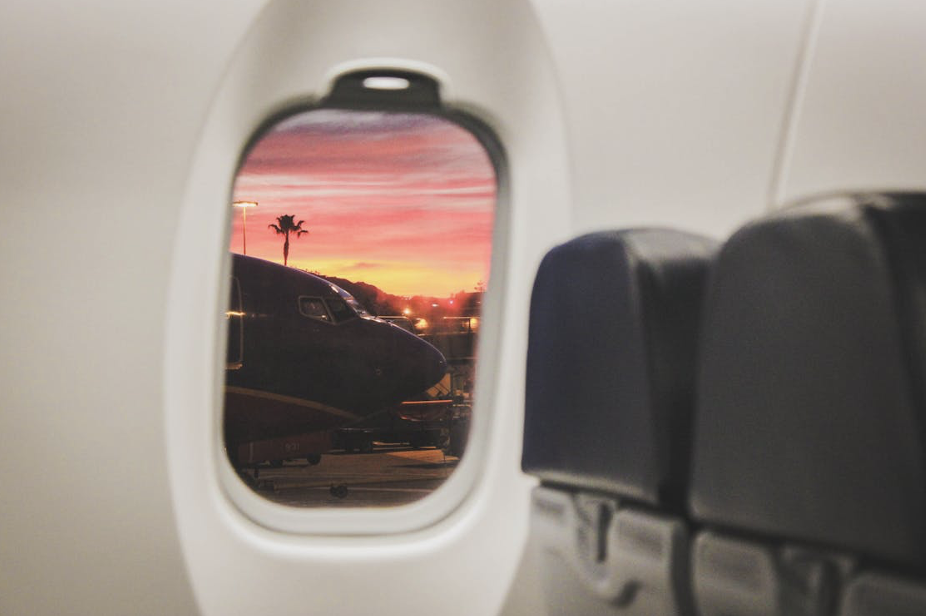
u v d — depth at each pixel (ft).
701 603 3.18
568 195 11.52
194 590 11.21
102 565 11.16
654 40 11.47
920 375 2.37
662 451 3.53
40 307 10.94
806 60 11.87
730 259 2.93
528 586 11.70
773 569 2.81
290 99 11.03
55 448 11.06
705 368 3.06
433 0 10.75
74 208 10.88
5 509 11.07
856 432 2.50
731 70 11.72
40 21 10.64
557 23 11.13
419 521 11.97
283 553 11.43
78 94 10.75
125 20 10.68
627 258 3.69
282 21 10.61
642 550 3.56
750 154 11.89
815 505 2.63
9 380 10.97
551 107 11.36
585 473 3.99
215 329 11.50
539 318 4.45
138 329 11.06
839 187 12.16
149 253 11.00
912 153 12.21
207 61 10.76
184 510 11.20
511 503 11.85
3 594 11.12
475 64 11.10
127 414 11.10
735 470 2.93
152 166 10.91
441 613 11.57
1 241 10.83
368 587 11.48
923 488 2.35
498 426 12.00
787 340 2.71
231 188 11.29
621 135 11.55
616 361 3.74
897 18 12.00
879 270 2.44
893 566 2.51
